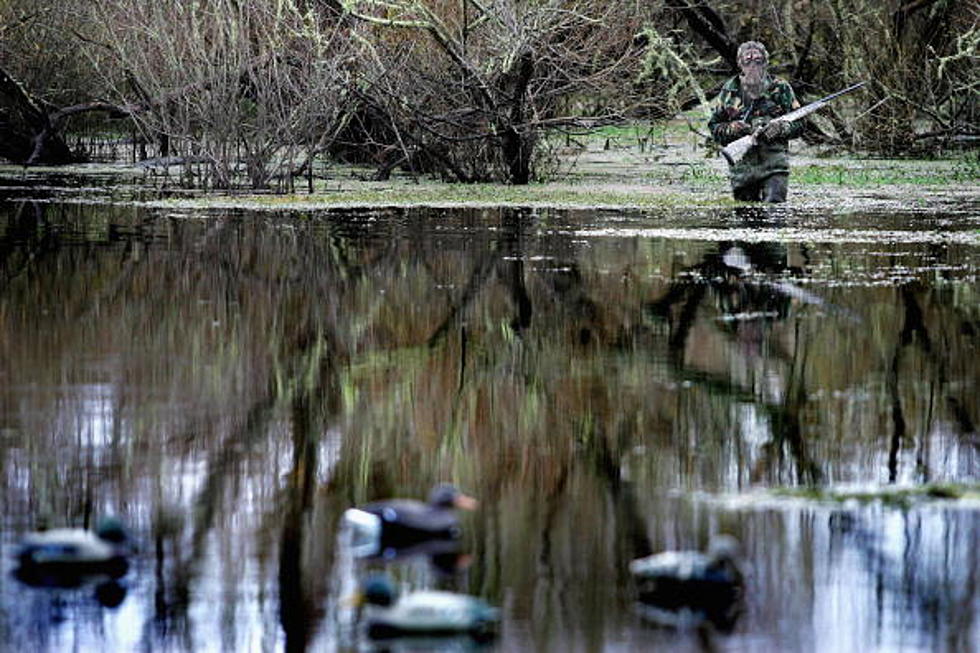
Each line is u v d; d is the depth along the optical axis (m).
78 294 24.25
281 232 33.25
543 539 12.48
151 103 46.00
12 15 55.81
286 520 12.95
